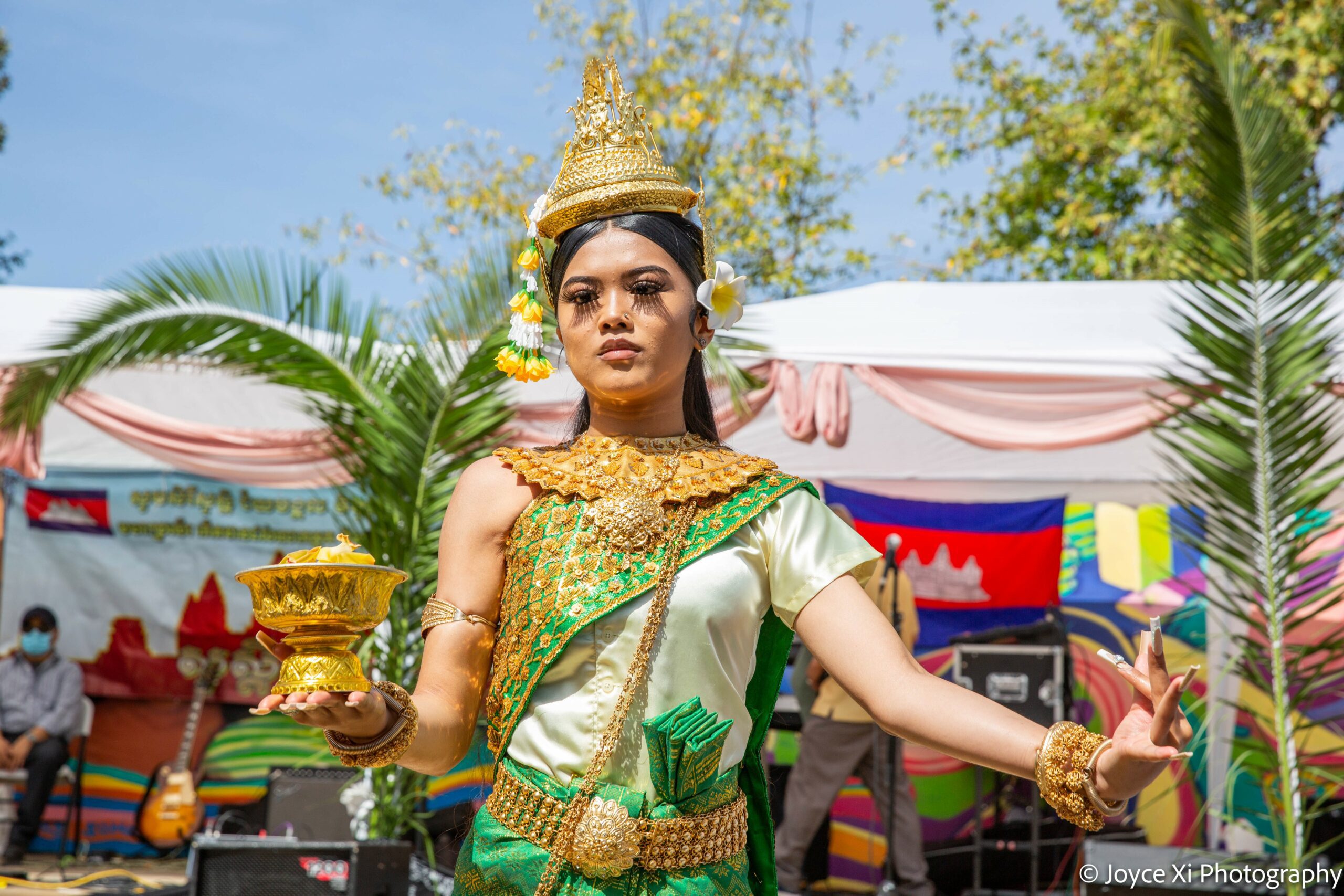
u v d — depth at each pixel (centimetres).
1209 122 471
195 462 686
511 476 158
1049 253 1423
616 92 162
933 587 658
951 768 693
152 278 530
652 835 137
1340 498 550
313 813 559
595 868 137
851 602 143
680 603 143
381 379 537
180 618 736
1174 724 108
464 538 156
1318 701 552
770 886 154
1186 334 457
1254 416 437
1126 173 1394
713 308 159
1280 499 431
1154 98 1321
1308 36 1204
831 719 616
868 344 614
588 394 171
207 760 738
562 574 145
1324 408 432
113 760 741
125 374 680
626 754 140
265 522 734
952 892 683
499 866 142
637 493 148
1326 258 452
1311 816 429
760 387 618
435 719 144
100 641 734
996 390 605
